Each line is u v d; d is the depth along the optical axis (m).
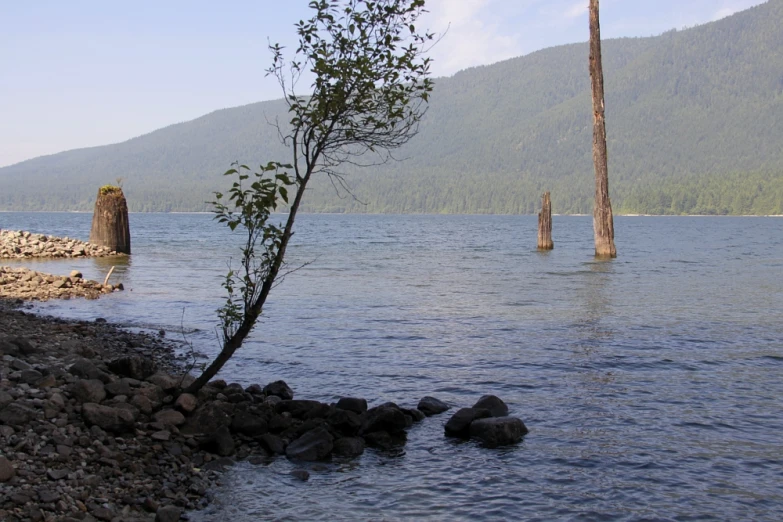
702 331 15.24
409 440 8.39
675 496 6.73
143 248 47.16
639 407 9.52
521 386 10.65
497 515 6.38
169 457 7.29
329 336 14.62
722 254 44.50
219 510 6.40
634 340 14.20
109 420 7.51
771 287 24.03
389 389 10.52
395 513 6.42
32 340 12.02
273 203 8.01
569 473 7.31
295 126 8.24
